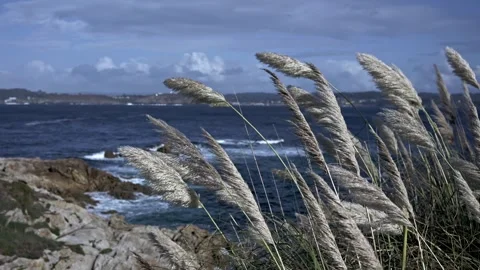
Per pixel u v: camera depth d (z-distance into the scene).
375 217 3.66
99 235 13.71
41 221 13.76
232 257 4.71
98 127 91.88
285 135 57.62
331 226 4.09
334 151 4.39
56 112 172.38
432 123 5.21
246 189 3.78
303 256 4.47
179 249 4.18
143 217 21.66
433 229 4.59
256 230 3.76
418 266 4.06
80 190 27.52
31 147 56.75
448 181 5.07
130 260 12.18
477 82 5.27
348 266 3.82
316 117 3.94
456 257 4.25
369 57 4.56
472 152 5.21
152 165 3.77
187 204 3.91
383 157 3.70
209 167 3.83
